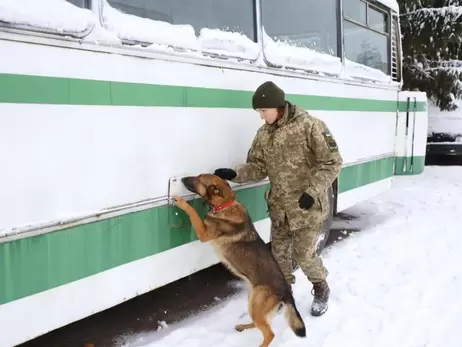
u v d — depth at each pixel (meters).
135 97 2.94
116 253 2.91
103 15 2.73
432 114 11.99
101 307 2.85
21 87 2.32
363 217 7.27
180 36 3.24
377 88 6.32
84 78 2.62
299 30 4.67
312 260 3.73
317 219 3.56
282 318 3.80
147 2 3.04
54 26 2.42
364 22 6.02
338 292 4.31
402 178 10.80
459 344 3.52
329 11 5.16
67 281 2.64
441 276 4.73
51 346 3.41
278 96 3.32
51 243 2.53
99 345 3.45
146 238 3.12
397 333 3.64
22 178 2.37
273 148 3.48
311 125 3.38
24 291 2.43
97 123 2.72
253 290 3.34
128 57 2.87
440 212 7.50
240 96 3.85
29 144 2.38
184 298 4.31
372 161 6.36
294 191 3.52
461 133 11.50
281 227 3.74
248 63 3.90
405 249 5.57
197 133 3.46
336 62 5.26
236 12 3.80
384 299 4.19
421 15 12.34
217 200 3.37
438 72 12.17
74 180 2.62
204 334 3.59
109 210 2.84
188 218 3.46
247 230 3.45
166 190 3.23
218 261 3.82
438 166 12.41
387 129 6.77
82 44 2.59
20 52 2.31
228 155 3.78
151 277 3.19
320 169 3.38
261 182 4.25
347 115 5.58
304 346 3.43
